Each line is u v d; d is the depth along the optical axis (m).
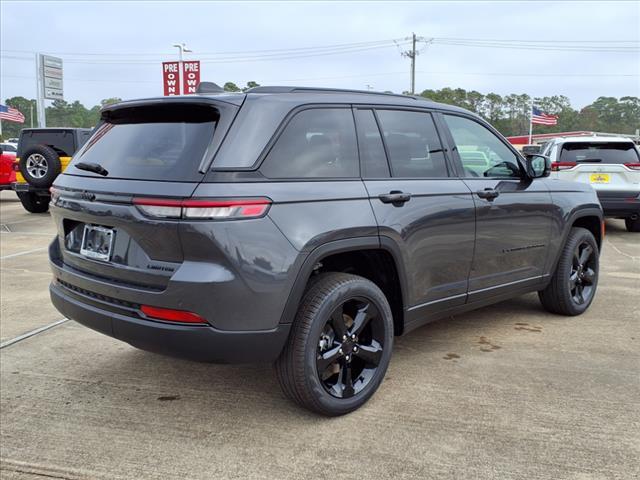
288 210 2.79
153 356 4.09
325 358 3.01
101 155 3.16
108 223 2.89
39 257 7.86
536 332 4.54
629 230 10.41
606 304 5.39
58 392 3.49
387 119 3.50
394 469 2.63
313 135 3.07
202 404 3.32
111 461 2.73
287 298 2.78
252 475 2.60
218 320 2.63
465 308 3.96
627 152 9.76
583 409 3.19
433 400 3.31
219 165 2.65
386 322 3.29
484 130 4.24
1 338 4.47
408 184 3.43
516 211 4.16
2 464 2.71
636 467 2.63
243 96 2.90
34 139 13.02
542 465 2.65
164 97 2.97
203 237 2.56
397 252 3.29
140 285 2.77
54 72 26.11
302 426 3.04
